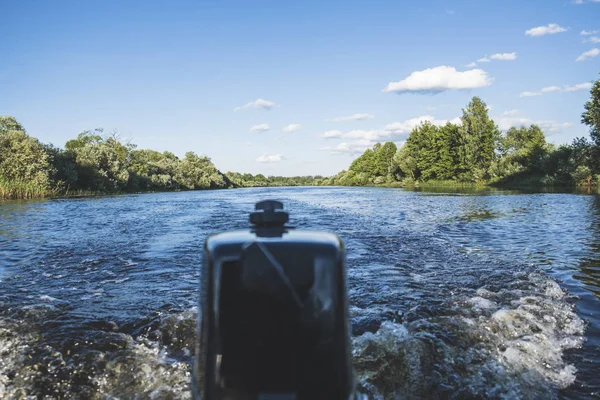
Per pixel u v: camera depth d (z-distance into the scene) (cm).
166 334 599
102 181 6388
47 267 1079
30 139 5106
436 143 8925
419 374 462
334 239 301
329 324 267
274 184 18812
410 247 1262
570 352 524
